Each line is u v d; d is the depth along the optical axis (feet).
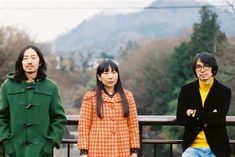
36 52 15.81
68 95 160.97
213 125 15.64
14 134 15.62
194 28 118.62
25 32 128.98
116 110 15.47
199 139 15.72
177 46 134.31
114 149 15.24
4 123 15.87
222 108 15.56
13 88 15.84
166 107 129.08
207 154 15.57
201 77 15.64
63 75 173.17
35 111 15.69
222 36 111.14
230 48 89.40
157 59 136.15
